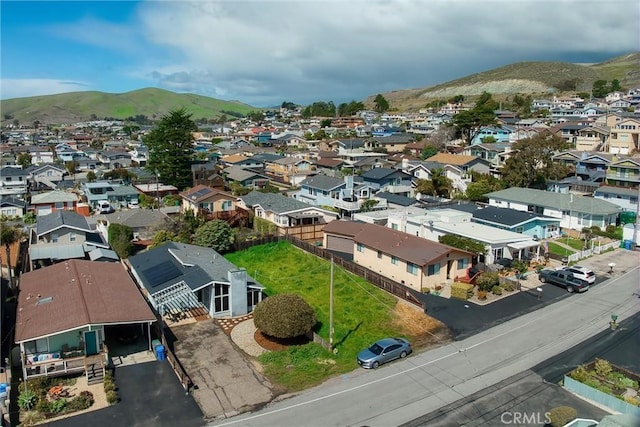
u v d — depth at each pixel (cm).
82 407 2281
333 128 17375
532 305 3478
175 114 8500
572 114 15088
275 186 8594
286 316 2892
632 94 16788
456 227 4581
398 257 3897
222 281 3362
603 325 3144
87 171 10144
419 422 2189
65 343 2661
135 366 2686
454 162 8512
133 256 4362
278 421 2206
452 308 3434
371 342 3003
